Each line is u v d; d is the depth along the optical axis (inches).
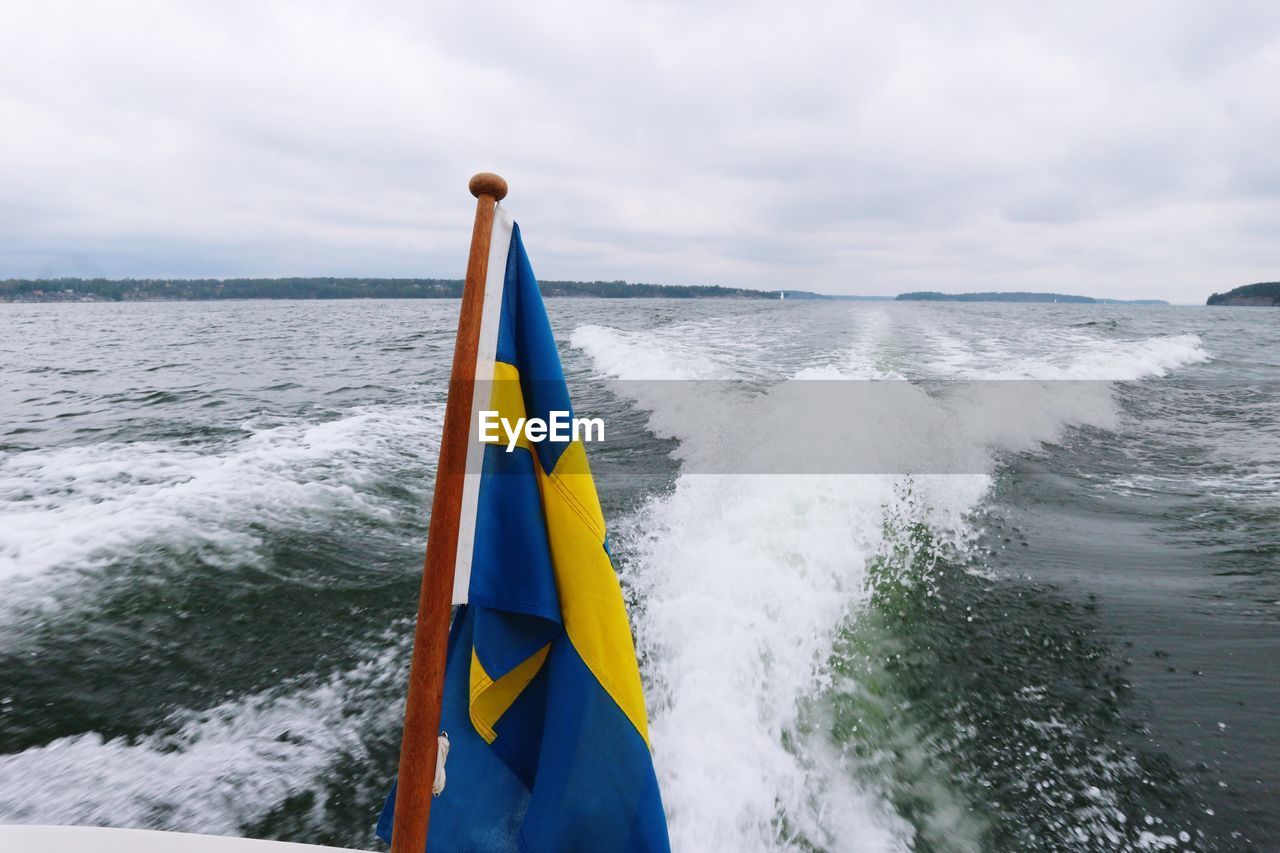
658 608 174.1
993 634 167.6
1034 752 130.3
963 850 110.1
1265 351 771.4
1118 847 111.0
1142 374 538.6
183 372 596.1
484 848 55.9
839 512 222.7
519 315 56.7
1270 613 177.3
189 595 175.6
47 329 1254.9
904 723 136.8
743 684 144.4
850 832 112.5
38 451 305.1
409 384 512.1
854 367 496.7
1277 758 128.7
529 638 57.5
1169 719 139.3
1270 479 287.9
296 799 116.0
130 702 137.5
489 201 49.3
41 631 157.2
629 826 56.2
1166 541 224.7
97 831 68.8
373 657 155.9
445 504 45.1
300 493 247.4
